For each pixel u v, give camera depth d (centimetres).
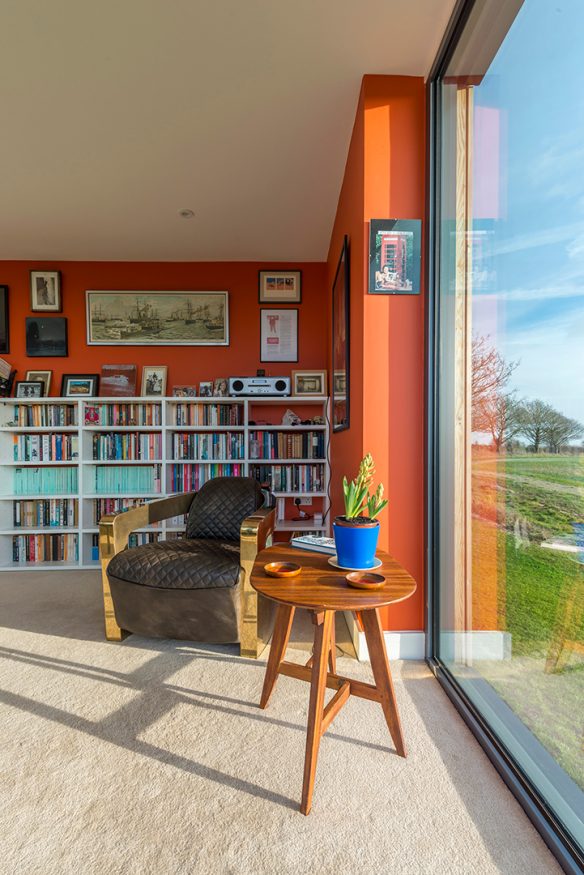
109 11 150
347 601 107
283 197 266
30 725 139
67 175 244
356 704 150
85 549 325
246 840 98
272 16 152
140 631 192
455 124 157
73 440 330
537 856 95
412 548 180
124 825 102
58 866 93
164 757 124
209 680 165
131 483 333
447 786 114
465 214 148
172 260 350
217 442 328
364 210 179
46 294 345
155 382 344
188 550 202
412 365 180
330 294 319
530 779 109
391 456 180
